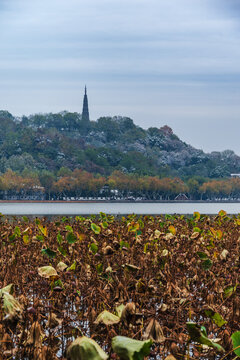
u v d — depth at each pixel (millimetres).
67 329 7121
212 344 4609
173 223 18344
